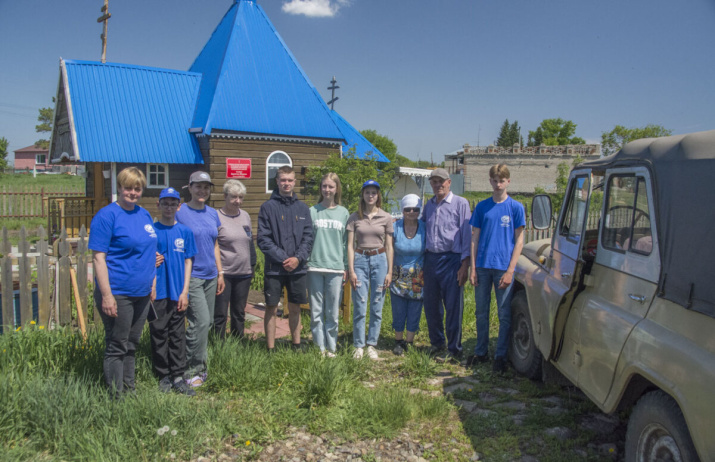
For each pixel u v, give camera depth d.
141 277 4.09
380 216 5.81
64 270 6.11
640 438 3.02
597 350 3.55
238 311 5.74
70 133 13.24
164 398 4.07
